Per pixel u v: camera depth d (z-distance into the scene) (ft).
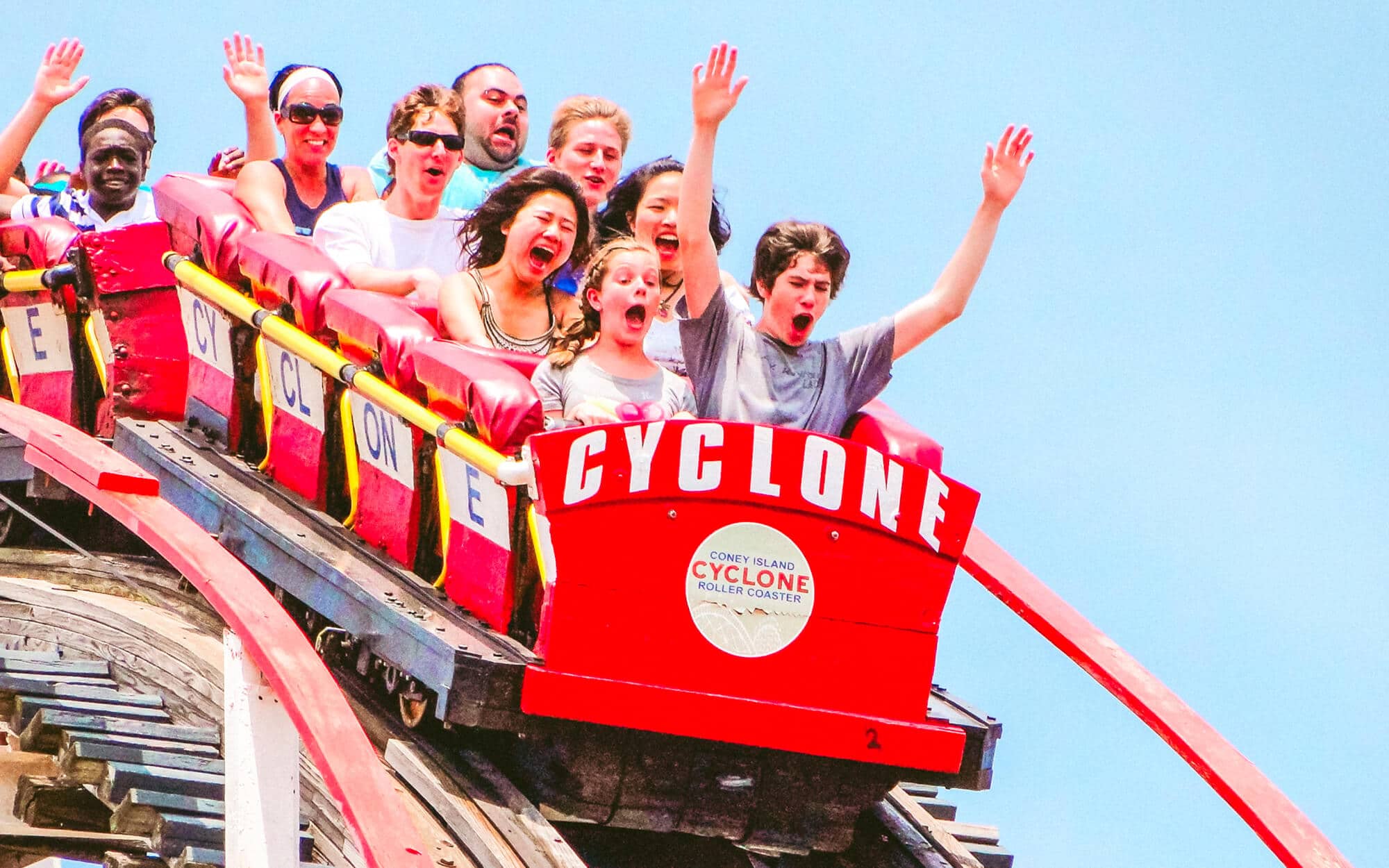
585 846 97.40
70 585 124.36
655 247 111.24
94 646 114.32
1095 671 96.12
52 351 118.11
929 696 94.99
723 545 86.69
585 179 124.16
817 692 87.66
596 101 124.98
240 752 81.10
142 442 111.45
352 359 99.35
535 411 88.12
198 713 105.19
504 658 85.40
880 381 99.50
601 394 94.17
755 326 98.78
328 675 79.05
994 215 100.73
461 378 90.12
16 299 120.37
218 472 107.86
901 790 109.40
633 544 85.66
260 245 106.22
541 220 101.71
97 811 98.43
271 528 100.68
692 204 95.86
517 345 103.40
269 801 80.84
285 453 106.22
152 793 93.15
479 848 86.84
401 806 74.08
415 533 95.40
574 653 84.89
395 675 96.48
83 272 113.29
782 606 87.25
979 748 92.79
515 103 133.59
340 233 115.24
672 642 86.12
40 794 97.04
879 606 88.43
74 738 97.71
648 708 85.15
